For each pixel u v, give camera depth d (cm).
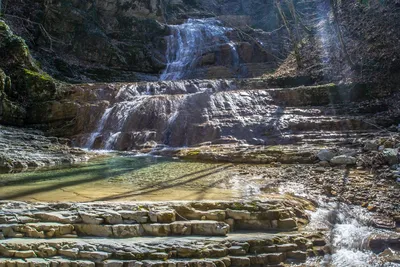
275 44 2188
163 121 1172
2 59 1345
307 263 461
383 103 1180
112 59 1988
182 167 865
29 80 1318
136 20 2170
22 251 426
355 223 561
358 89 1237
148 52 2106
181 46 2211
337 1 1731
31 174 807
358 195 642
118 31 2128
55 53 1881
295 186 686
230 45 2142
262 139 1048
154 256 426
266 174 778
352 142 959
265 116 1137
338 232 525
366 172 771
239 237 475
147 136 1137
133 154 1064
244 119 1121
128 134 1149
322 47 1625
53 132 1237
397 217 561
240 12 2694
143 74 2053
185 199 574
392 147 855
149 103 1221
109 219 480
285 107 1202
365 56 1372
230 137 1070
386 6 1506
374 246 498
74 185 689
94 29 1998
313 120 1086
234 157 929
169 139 1126
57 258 423
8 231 457
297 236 490
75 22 1947
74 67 1869
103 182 715
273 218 521
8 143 1021
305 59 1634
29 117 1280
